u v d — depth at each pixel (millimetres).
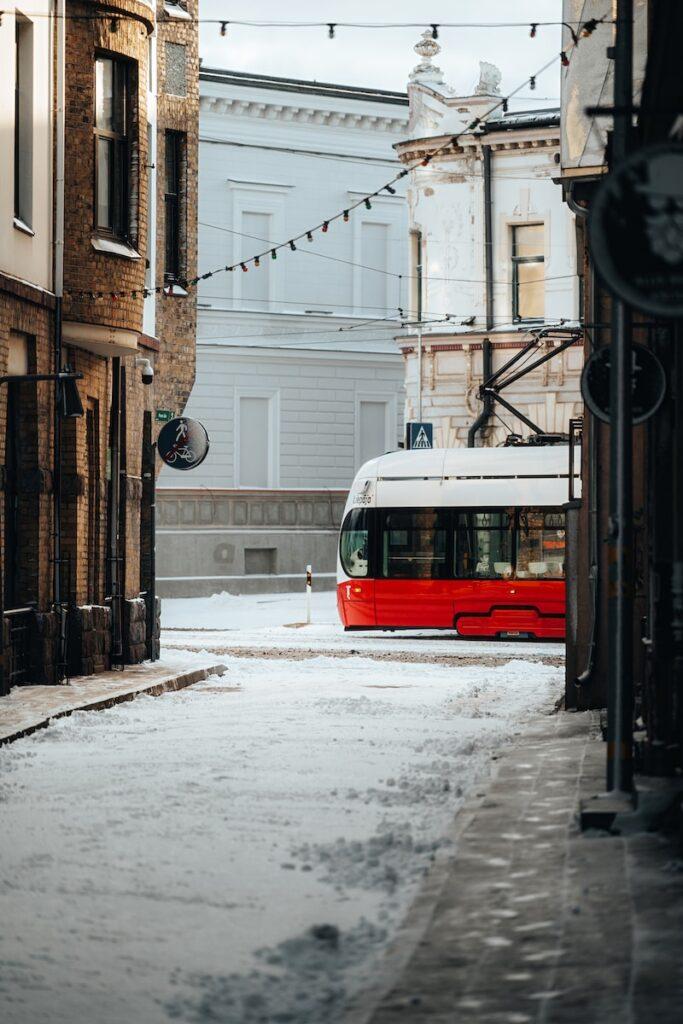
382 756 17719
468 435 55312
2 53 25297
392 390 68250
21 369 26453
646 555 18453
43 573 26969
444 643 41125
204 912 10258
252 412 65875
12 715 21125
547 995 7918
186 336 37875
